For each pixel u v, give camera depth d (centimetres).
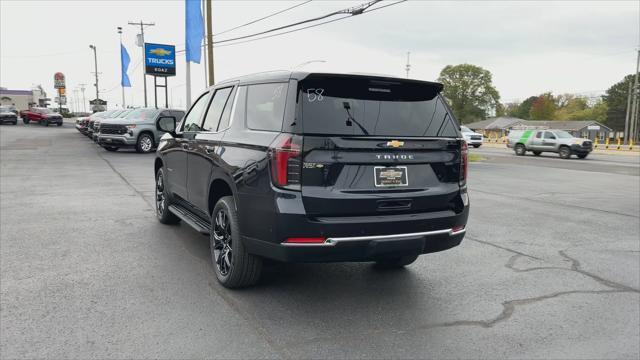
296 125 361
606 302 432
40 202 863
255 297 423
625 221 809
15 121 4809
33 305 394
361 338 350
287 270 503
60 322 363
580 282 486
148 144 2031
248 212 391
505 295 445
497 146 4678
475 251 598
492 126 10800
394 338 352
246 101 444
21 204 841
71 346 326
